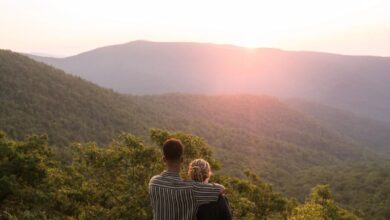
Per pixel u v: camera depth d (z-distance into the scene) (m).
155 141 17.22
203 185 4.83
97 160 17.73
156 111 183.75
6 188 17.44
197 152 16.66
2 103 101.50
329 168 144.88
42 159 20.33
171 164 4.93
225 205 4.88
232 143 175.12
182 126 173.38
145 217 16.20
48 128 98.75
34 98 113.50
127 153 17.03
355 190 106.00
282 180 131.00
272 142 192.00
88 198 18.47
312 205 22.69
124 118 140.75
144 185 16.59
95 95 145.88
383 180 108.31
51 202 19.12
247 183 25.44
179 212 4.77
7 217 16.67
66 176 21.28
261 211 26.17
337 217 28.02
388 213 81.62
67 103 124.88
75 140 100.81
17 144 20.59
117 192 17.44
